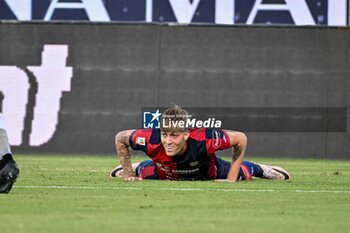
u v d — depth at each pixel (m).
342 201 17.73
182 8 42.03
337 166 35.56
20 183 22.05
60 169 29.95
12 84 42.03
